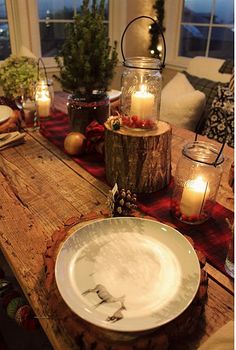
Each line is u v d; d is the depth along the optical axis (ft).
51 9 8.91
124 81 3.49
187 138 4.69
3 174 3.64
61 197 3.19
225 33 9.35
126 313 1.78
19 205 3.05
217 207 3.05
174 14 10.35
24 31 8.60
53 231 2.68
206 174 2.70
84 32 3.84
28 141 4.54
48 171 3.72
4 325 4.37
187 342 1.80
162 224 2.43
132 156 3.09
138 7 10.10
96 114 4.21
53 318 1.91
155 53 10.35
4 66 5.43
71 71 4.06
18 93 5.23
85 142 3.99
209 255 2.45
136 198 3.17
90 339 1.69
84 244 2.26
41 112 5.11
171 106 6.76
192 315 1.82
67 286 1.92
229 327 1.69
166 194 3.28
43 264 2.31
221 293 2.12
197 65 8.07
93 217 2.65
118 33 10.19
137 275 2.05
